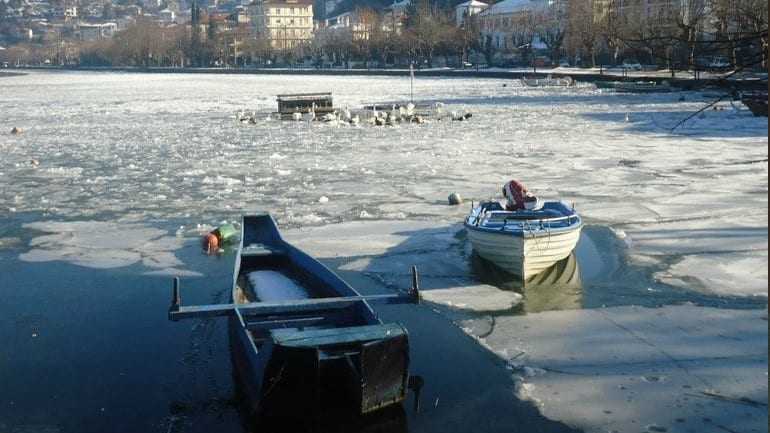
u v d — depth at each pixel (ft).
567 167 81.20
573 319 37.40
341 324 33.96
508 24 404.57
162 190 71.97
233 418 28.94
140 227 57.47
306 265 42.09
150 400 30.32
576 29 246.47
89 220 59.88
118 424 28.60
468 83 283.18
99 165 88.33
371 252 49.83
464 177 76.23
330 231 55.36
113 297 41.96
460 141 105.91
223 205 64.75
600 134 111.24
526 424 27.84
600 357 32.94
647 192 66.54
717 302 39.01
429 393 30.37
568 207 49.75
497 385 30.81
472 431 27.58
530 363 32.68
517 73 305.12
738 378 30.40
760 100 126.93
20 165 88.53
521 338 35.32
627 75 244.42
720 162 81.97
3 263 48.14
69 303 40.98
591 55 291.99
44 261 48.60
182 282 44.45
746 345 33.47
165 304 40.88
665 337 34.71
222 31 628.69
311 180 76.07
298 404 27.94
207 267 47.26
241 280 42.19
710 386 29.89
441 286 43.04
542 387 30.50
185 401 30.22
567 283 42.75
